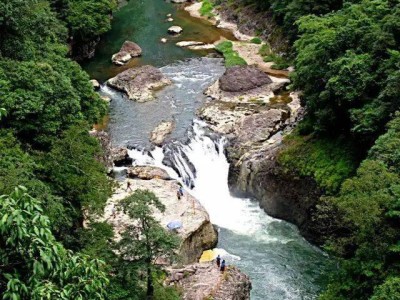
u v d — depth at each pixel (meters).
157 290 30.02
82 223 34.47
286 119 54.56
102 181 32.34
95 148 35.59
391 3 43.97
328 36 44.47
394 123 33.59
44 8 49.44
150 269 28.88
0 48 37.53
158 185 45.94
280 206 44.75
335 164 41.22
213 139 52.03
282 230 43.72
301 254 40.78
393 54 37.78
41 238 11.31
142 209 28.25
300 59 46.84
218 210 47.19
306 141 44.88
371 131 36.88
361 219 27.11
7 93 33.34
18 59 38.75
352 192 29.64
